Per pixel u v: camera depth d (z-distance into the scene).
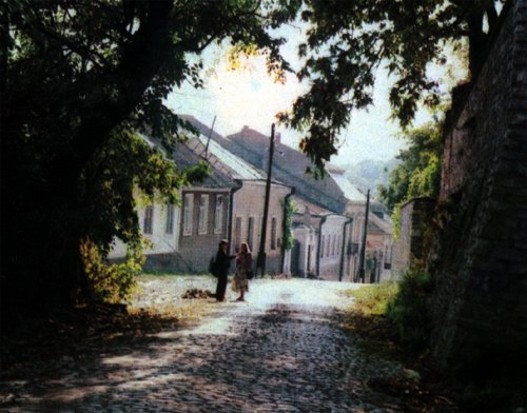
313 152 16.94
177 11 14.21
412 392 8.31
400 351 11.59
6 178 11.16
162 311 16.11
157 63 13.19
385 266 78.19
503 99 9.99
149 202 17.30
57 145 11.61
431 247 16.81
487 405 7.75
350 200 67.44
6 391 6.97
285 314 16.78
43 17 11.67
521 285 9.00
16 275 12.03
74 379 7.71
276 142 66.62
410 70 17.39
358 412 6.99
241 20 15.15
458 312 9.31
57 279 13.19
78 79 11.78
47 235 12.39
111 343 10.66
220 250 20.38
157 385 7.50
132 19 13.41
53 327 11.77
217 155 42.97
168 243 35.12
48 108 11.70
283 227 51.09
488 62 11.95
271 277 41.12
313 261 57.94
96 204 13.84
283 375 8.69
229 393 7.34
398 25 15.45
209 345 10.78
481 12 14.48
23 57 12.09
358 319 16.41
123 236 15.80
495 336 8.97
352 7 15.55
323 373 9.08
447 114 17.38
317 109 16.38
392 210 48.53
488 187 9.69
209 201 39.38
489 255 9.18
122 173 15.09
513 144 9.24
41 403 6.48
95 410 6.25
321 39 16.31
